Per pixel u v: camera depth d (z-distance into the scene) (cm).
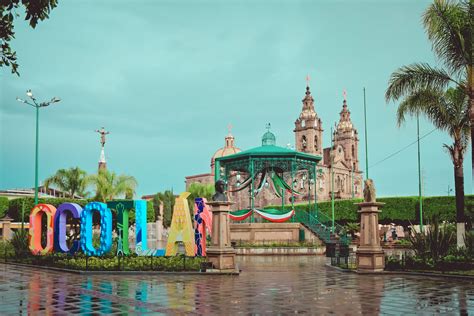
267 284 1798
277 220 4391
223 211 2233
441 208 4381
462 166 2489
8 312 1222
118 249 2509
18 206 5062
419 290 1623
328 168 10194
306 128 10300
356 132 11850
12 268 2620
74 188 5184
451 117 2527
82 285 1772
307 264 2847
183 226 2472
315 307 1286
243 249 3966
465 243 2288
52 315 1180
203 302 1367
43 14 919
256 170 4450
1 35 922
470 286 1728
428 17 2253
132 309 1255
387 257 2366
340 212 5106
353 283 1836
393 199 4656
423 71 2391
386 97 2459
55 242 2780
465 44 2230
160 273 2130
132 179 5166
